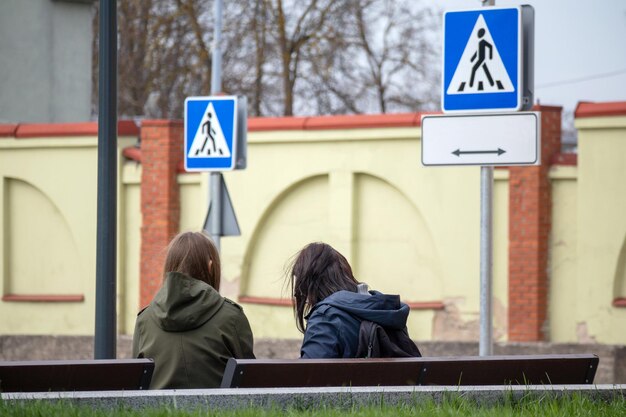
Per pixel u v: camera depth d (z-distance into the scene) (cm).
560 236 3023
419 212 3219
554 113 3047
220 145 2611
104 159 1716
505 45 1745
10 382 1131
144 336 1302
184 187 3581
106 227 1709
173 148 3569
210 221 2670
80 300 3694
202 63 6719
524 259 3042
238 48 6775
